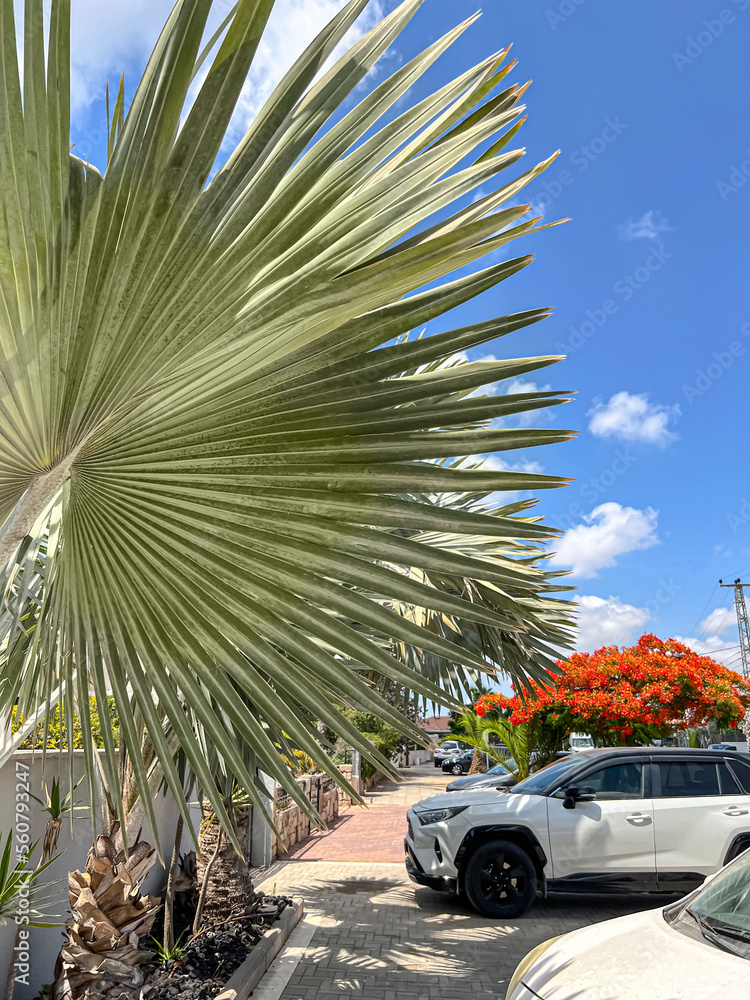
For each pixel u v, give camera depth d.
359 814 16.56
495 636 4.62
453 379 1.74
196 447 1.74
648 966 2.64
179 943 5.11
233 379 1.62
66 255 1.30
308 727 2.52
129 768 4.19
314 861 9.96
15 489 1.74
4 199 1.21
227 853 5.74
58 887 4.49
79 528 1.93
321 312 1.54
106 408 1.59
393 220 1.54
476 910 7.20
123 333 1.45
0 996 3.99
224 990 4.31
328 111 1.49
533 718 11.68
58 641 2.17
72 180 1.29
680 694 11.92
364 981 5.15
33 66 1.21
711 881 3.23
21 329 1.33
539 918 6.98
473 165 1.61
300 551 1.84
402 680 1.94
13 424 1.50
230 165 1.42
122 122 1.46
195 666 2.00
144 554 1.91
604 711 11.52
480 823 7.14
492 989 5.02
